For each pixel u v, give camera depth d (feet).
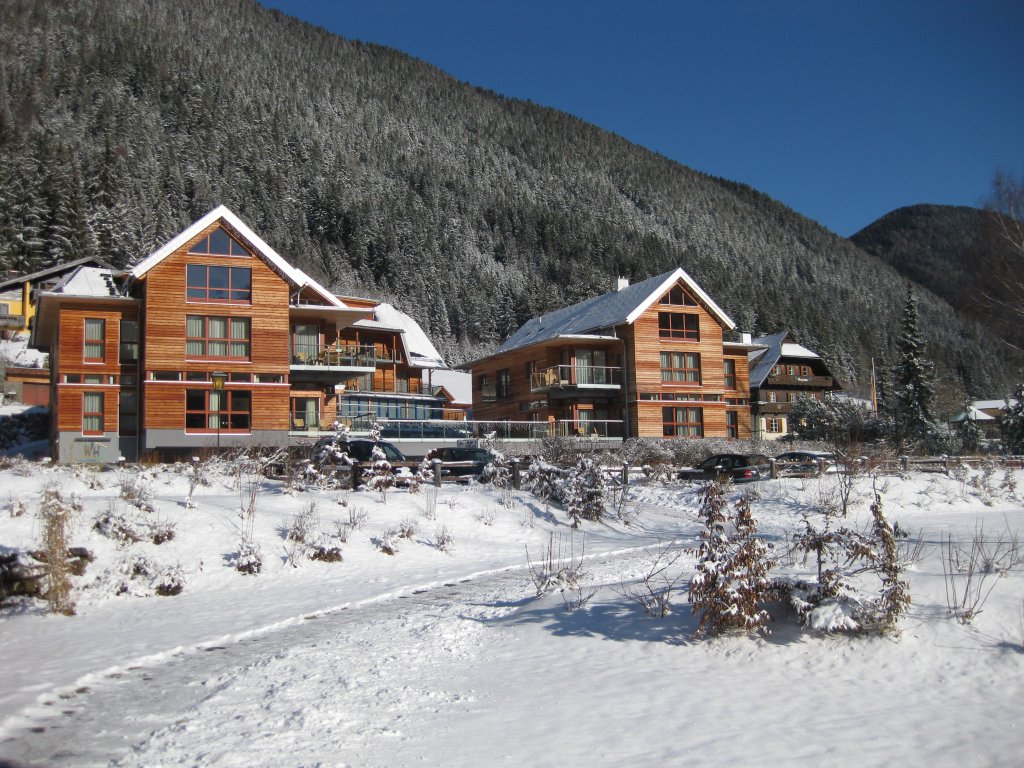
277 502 69.92
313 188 478.59
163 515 59.41
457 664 32.40
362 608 45.50
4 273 245.86
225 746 22.71
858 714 24.64
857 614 31.12
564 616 38.42
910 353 192.24
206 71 632.79
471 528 71.41
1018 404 169.07
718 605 31.91
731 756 21.42
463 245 516.73
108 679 31.68
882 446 123.65
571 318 186.50
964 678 27.45
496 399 191.93
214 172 442.50
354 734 23.68
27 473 75.20
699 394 167.43
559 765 21.06
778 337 257.14
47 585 46.83
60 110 466.29
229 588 51.47
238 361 124.47
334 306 135.74
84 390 122.31
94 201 300.20
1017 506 92.48
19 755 22.56
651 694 27.02
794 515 83.92
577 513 77.00
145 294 120.98
